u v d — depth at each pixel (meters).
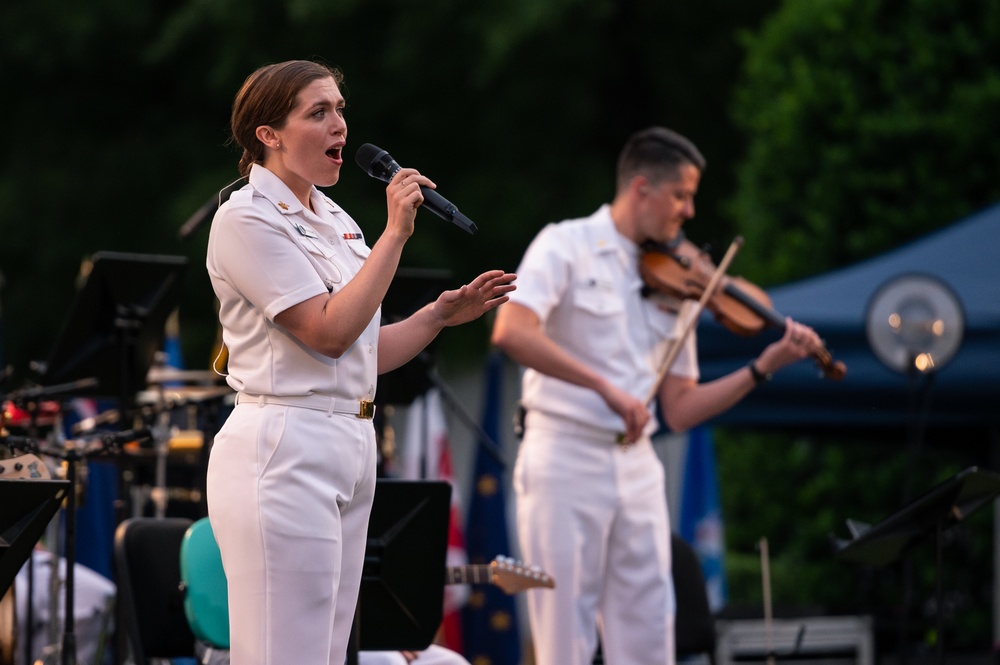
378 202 33.34
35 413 13.50
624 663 13.01
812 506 22.20
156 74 36.78
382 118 34.47
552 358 12.64
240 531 8.30
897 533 12.43
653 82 35.66
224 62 33.75
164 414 16.20
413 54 32.88
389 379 16.52
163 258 14.70
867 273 17.80
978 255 17.64
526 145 34.41
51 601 13.15
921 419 16.11
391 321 15.50
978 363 17.22
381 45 33.84
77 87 36.84
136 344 14.84
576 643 12.77
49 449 11.88
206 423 14.02
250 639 8.27
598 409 12.84
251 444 8.36
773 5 35.00
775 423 18.17
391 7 33.56
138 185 35.62
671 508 20.86
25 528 9.07
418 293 15.48
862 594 18.52
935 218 21.75
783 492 22.50
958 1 22.03
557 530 12.79
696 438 20.44
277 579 8.24
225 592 11.23
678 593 15.75
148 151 35.75
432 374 16.56
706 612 15.79
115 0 35.34
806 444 22.34
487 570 12.04
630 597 12.99
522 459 13.12
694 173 13.51
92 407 19.22
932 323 16.14
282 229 8.46
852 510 21.97
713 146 35.62
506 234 33.28
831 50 22.50
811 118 22.42
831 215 22.08
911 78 22.03
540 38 33.44
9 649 12.91
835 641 17.64
